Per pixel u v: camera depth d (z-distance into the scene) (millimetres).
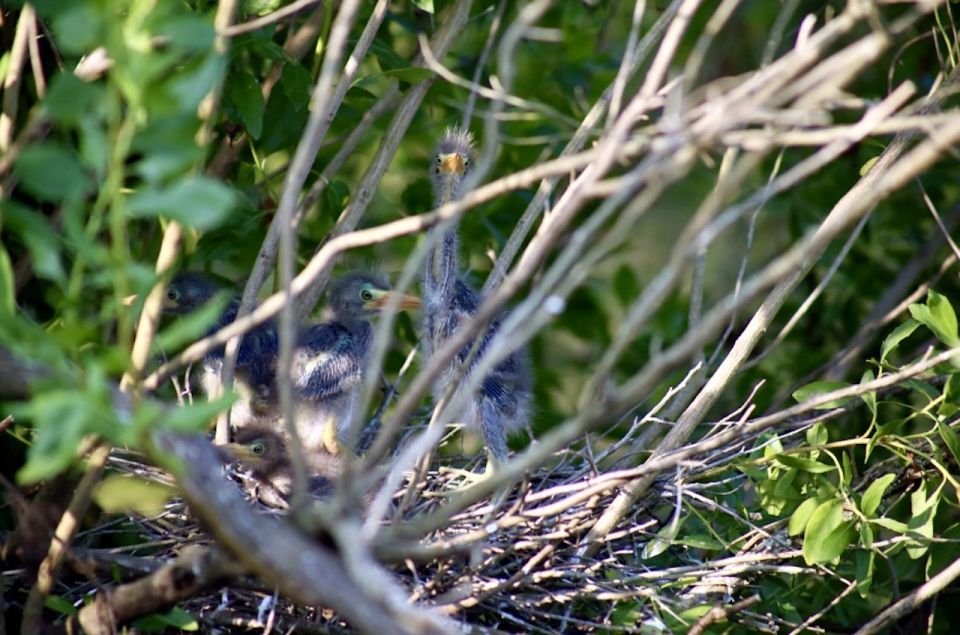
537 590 8812
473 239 12695
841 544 8695
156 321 7711
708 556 9836
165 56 5645
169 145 5672
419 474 7965
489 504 9438
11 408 5832
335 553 6148
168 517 9297
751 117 5816
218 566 6641
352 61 9125
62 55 9273
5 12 9430
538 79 13445
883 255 13750
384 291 11578
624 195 6031
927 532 8812
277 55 9531
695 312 10164
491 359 5859
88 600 8188
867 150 13047
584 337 13680
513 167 13047
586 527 9352
